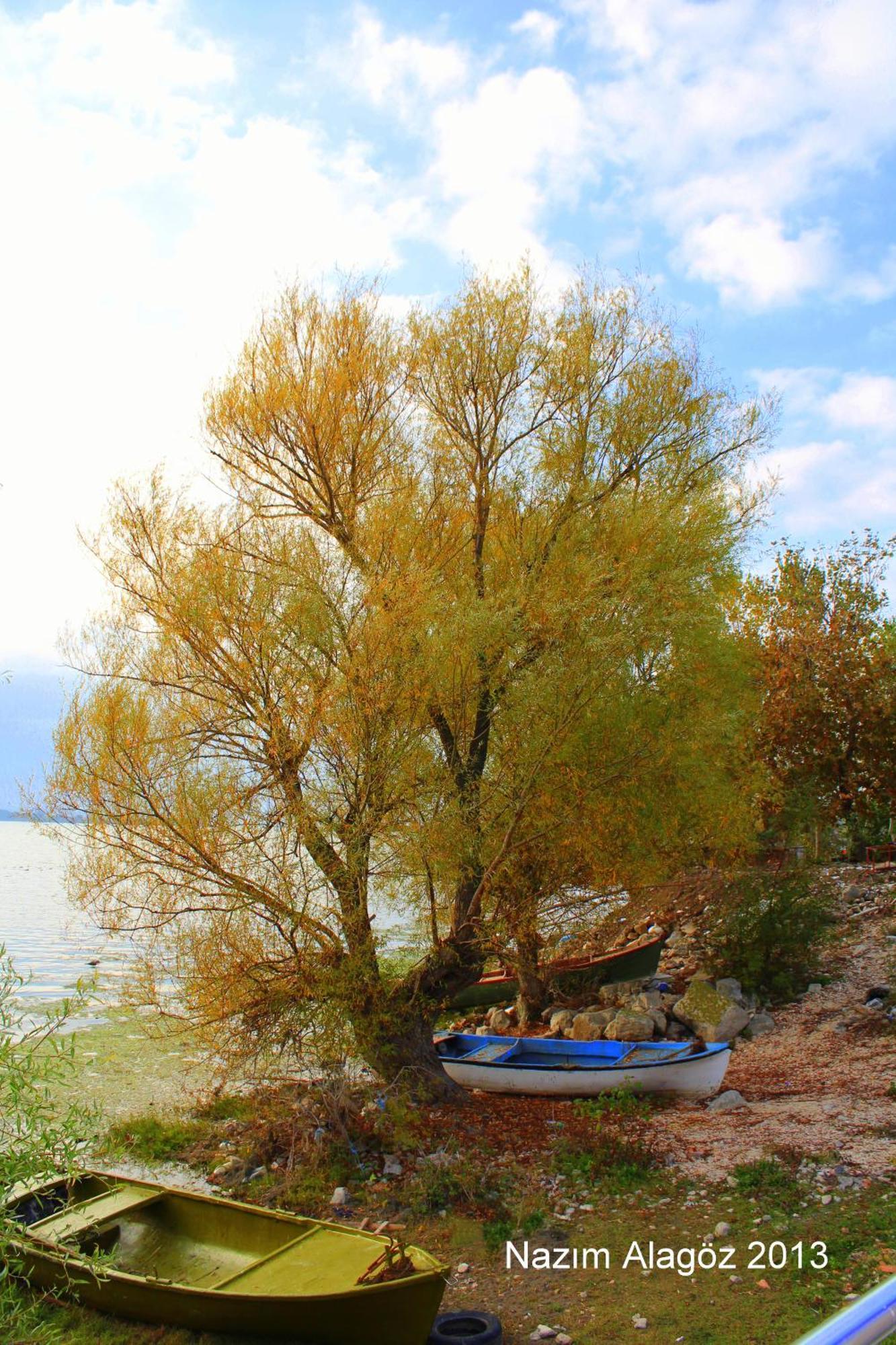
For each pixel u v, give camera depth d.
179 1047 13.66
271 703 10.02
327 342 11.30
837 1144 9.12
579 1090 11.59
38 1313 6.79
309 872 10.01
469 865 10.56
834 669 23.75
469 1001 17.20
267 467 11.28
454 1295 7.06
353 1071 11.80
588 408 12.11
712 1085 11.47
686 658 11.38
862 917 18.91
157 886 9.82
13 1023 5.47
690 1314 6.46
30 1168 5.06
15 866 58.97
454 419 12.10
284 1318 6.17
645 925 19.66
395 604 10.12
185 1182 9.40
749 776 15.34
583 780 10.50
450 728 11.01
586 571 10.30
